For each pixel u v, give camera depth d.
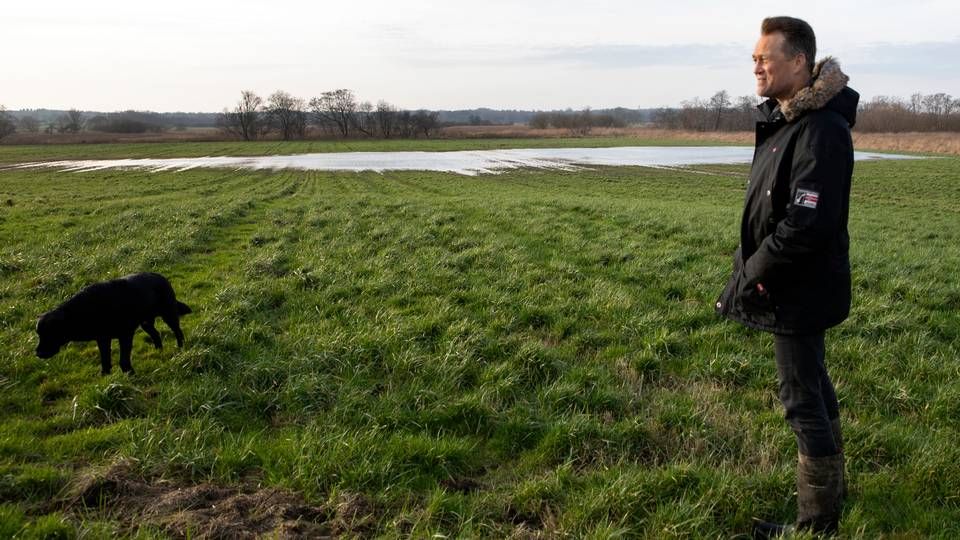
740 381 5.69
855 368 5.95
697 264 10.14
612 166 51.06
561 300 7.86
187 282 9.25
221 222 14.98
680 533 3.41
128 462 3.96
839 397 5.22
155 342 6.20
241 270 9.70
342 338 6.18
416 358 5.76
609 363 6.04
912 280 9.23
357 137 128.62
